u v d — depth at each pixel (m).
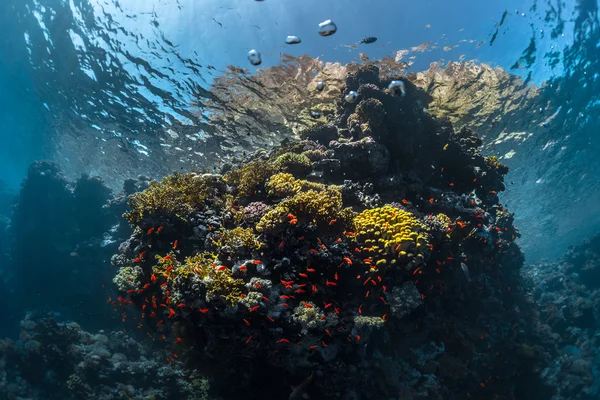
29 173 21.22
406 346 7.70
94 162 26.00
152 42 13.04
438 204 9.05
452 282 8.27
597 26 11.82
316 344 5.67
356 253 6.53
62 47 15.71
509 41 11.10
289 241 6.03
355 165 8.94
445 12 10.21
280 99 13.72
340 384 6.09
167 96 15.46
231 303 5.12
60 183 21.14
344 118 10.81
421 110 10.42
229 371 6.45
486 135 16.14
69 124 22.38
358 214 7.30
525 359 11.14
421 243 6.14
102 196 19.80
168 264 6.25
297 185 7.39
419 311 7.60
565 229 39.69
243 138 17.28
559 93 14.09
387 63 11.17
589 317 17.20
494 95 13.20
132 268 8.05
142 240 7.43
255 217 6.75
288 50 11.34
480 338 9.20
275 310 5.49
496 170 10.81
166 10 11.85
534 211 30.78
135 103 16.77
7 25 16.42
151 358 14.26
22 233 21.06
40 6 14.30
